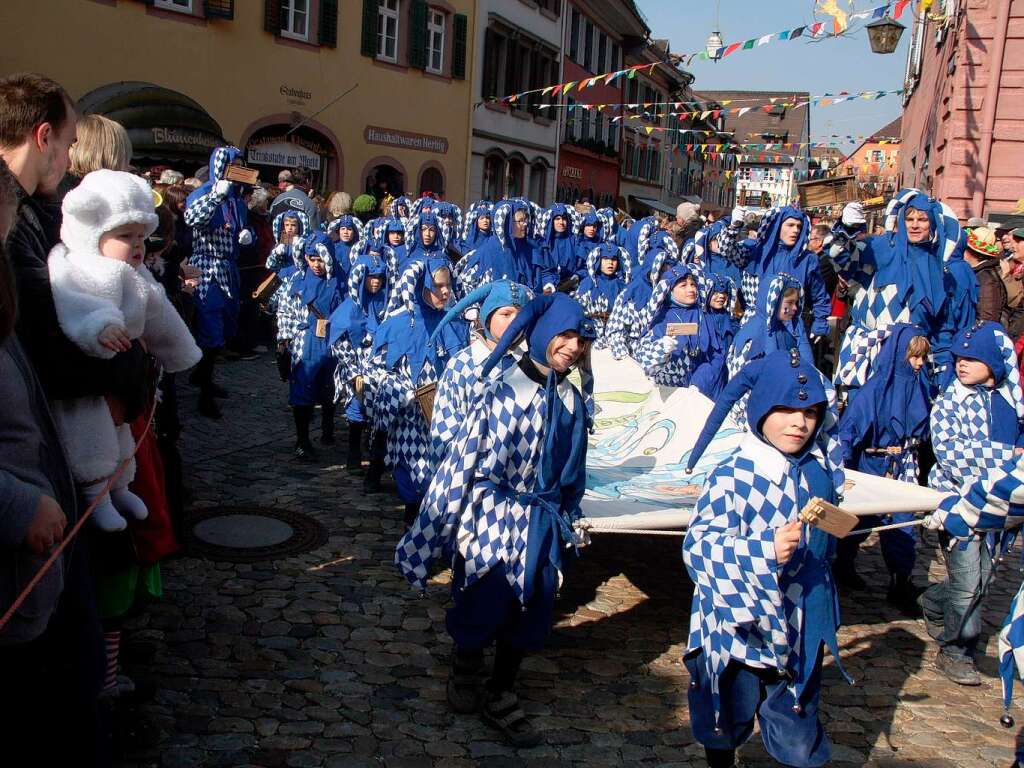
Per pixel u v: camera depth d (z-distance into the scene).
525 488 4.10
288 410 9.88
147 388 3.36
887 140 28.70
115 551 3.47
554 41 35.09
